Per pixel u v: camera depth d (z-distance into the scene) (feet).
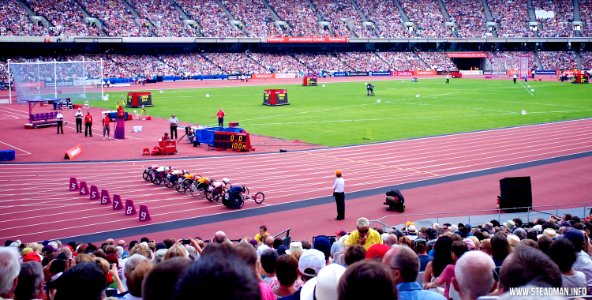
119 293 29.76
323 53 485.15
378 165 136.98
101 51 401.08
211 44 445.78
